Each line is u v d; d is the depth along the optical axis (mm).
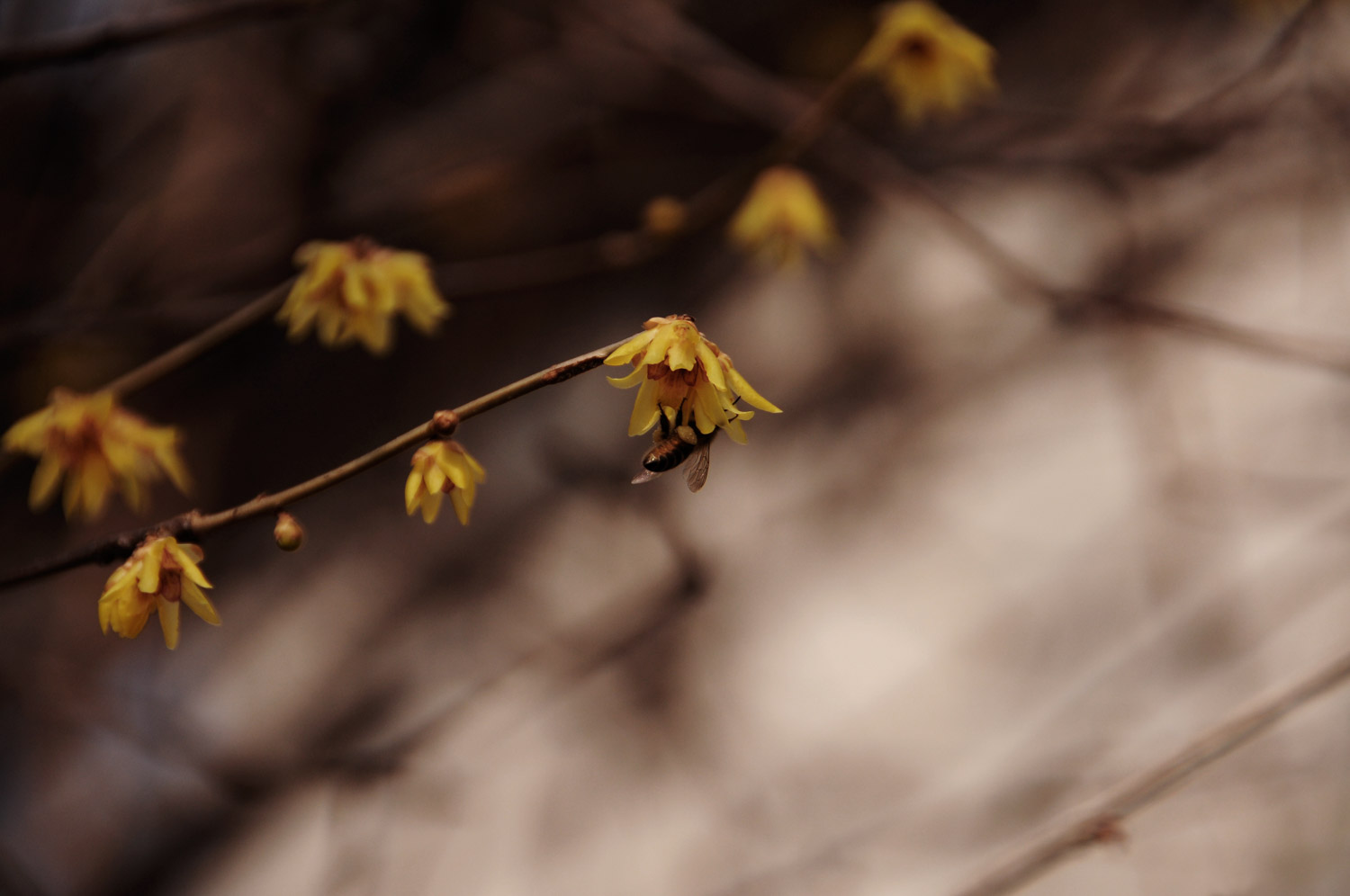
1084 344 2266
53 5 1725
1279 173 2049
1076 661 1944
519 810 1954
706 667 2100
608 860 1895
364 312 998
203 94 1964
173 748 1706
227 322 1000
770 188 1079
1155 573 1936
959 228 1366
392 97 2004
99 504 996
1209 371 2027
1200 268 2061
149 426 1005
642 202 2332
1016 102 2344
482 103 2188
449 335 2660
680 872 1856
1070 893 1536
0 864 1398
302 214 1871
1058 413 2238
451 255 2164
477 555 2383
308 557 2545
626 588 2068
